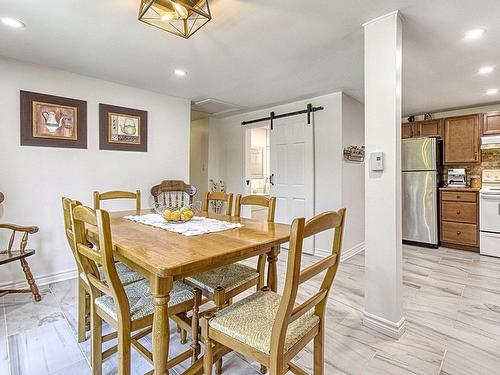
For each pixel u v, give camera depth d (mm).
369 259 1972
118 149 3346
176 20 1858
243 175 4934
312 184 3889
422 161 4332
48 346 1776
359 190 4070
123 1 1755
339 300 2447
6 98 2604
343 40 2260
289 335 1118
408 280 2943
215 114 5023
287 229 1709
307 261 3623
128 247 1285
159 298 1123
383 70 1896
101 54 2527
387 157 1865
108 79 3182
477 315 2199
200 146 5426
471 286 2779
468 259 3693
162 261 1085
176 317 1651
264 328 1130
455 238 4184
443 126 4441
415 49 2416
